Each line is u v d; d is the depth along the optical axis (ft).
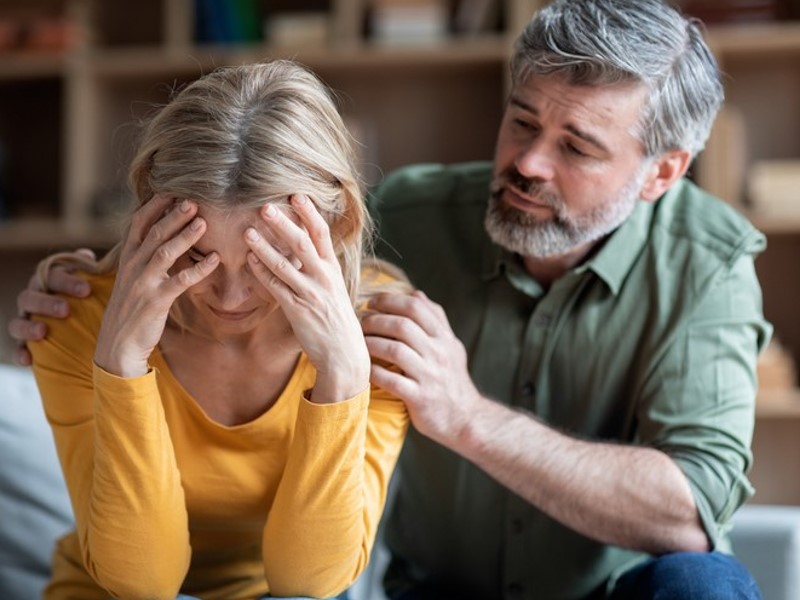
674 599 4.59
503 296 5.61
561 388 5.54
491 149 10.90
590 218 5.20
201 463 4.61
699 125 5.45
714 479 5.06
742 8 10.01
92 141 10.87
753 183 9.84
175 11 10.62
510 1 10.14
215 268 4.04
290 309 4.10
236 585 4.84
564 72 4.99
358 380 4.25
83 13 10.88
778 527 5.92
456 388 4.79
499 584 5.72
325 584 4.37
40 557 6.14
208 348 4.51
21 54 10.75
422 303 4.79
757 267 10.64
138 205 4.27
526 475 4.91
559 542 5.51
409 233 5.90
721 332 5.33
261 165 3.92
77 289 4.64
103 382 4.10
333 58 10.30
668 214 5.64
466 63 10.34
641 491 4.92
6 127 11.48
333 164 4.14
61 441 4.56
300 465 4.25
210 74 4.22
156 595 4.26
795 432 10.61
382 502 4.65
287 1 11.07
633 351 5.44
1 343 10.98
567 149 5.11
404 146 10.99
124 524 4.17
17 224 10.76
